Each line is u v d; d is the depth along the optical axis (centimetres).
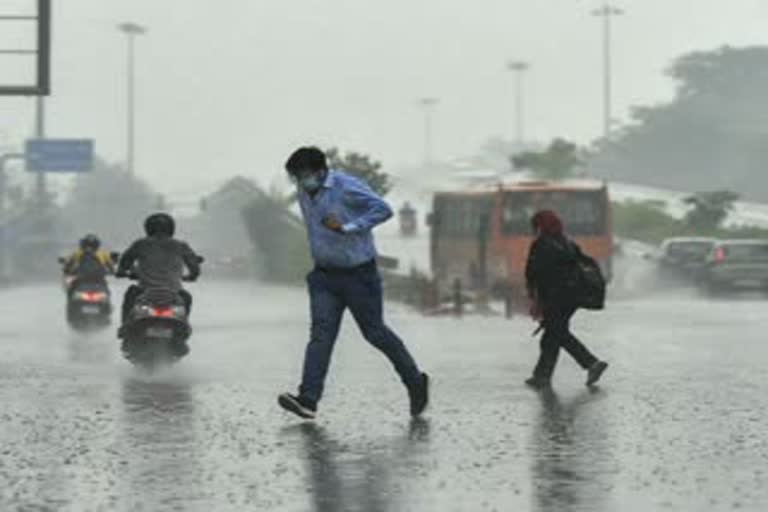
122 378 3238
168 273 3600
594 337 4578
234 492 1784
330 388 2967
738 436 2247
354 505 1703
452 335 4747
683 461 2006
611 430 2319
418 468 1955
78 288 5206
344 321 5500
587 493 1770
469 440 2209
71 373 3375
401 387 2986
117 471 1936
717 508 1678
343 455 2066
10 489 1808
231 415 2522
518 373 3319
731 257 8494
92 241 5291
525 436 2252
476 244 8900
